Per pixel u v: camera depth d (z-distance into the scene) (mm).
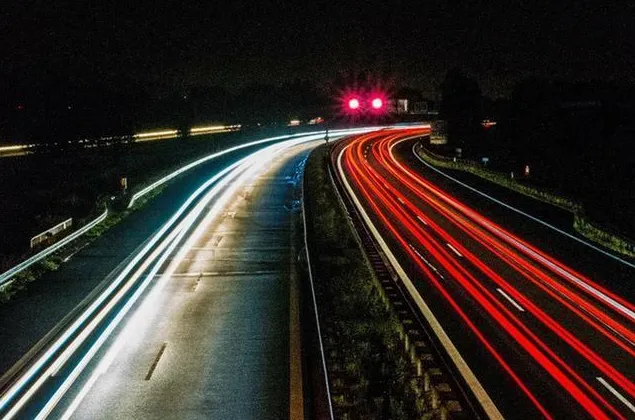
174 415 13930
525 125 81938
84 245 30328
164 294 23188
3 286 22203
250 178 58688
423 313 21891
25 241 31438
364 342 18250
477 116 101938
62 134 57062
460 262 29766
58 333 18766
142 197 43719
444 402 13156
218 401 14586
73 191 44312
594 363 17578
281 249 30859
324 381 15508
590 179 60688
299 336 18797
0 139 57594
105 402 14492
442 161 71188
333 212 40250
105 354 17359
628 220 42656
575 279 26703
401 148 90188
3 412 13938
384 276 23734
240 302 22234
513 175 56219
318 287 21844
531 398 15359
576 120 79312
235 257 29109
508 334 19875
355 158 79125
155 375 16031
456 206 46438
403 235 36344
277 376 15961
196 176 56719
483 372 16891
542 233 36594
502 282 26156
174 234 33875
